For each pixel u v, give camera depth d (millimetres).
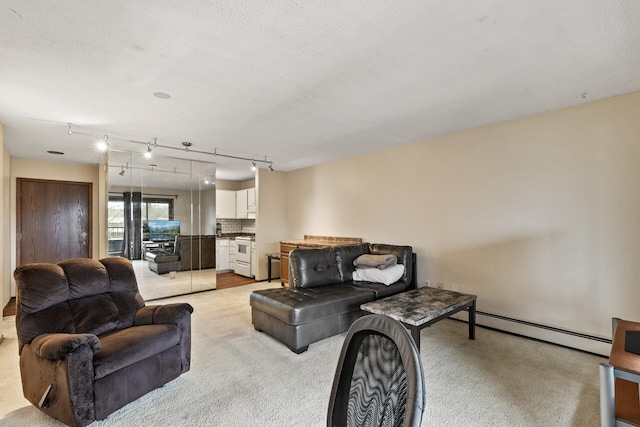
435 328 3432
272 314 3025
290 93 2494
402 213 4285
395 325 908
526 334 3111
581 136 2773
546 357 2670
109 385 1869
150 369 2092
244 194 7129
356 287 3582
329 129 3492
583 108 2760
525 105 2795
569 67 2098
